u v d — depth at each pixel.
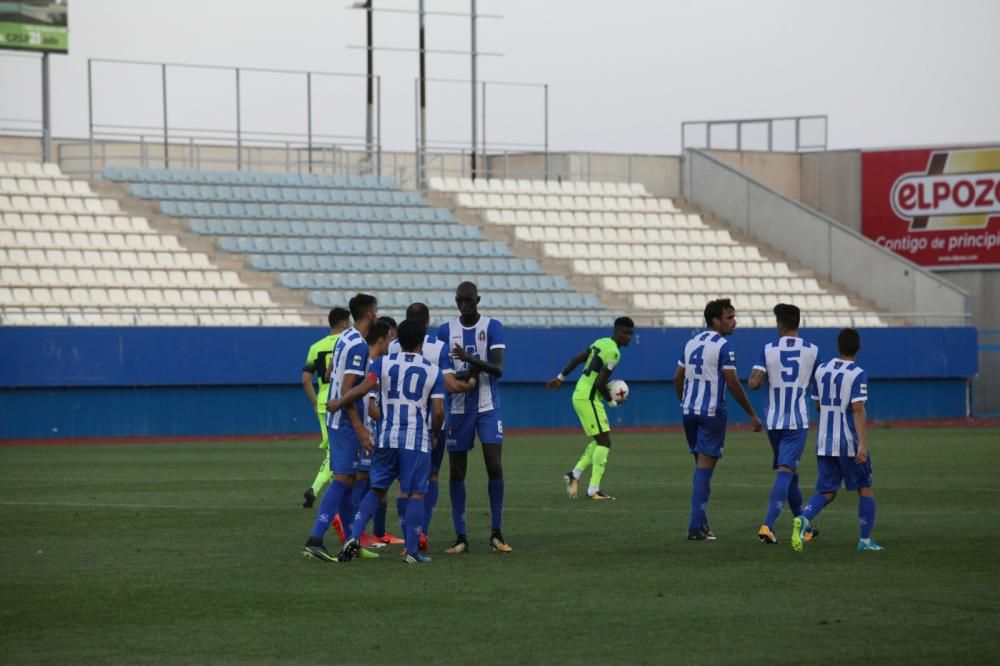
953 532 47.75
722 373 45.88
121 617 32.47
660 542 45.78
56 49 138.12
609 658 27.92
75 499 60.25
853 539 46.06
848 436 42.81
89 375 109.62
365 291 132.62
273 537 47.12
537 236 149.50
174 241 131.00
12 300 117.44
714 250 153.25
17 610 33.31
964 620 31.72
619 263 147.38
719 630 30.66
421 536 43.53
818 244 152.62
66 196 131.62
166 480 70.31
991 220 151.38
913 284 145.00
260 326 115.31
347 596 35.19
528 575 38.59
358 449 42.62
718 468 78.25
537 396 124.44
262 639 29.95
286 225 138.38
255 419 115.38
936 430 120.19
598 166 163.25
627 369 127.25
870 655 28.09
